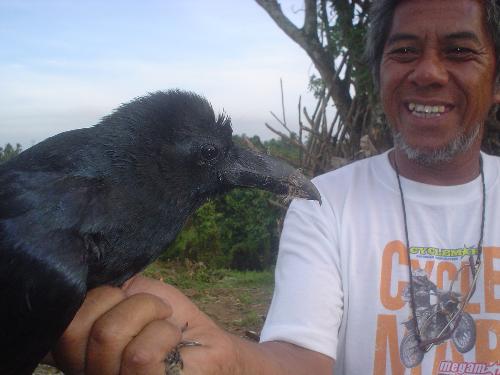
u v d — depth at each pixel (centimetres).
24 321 46
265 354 49
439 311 57
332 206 63
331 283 59
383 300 59
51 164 50
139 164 52
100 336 39
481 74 60
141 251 52
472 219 60
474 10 59
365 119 160
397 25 62
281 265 62
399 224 61
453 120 60
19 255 46
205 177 57
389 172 64
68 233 47
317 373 53
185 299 45
